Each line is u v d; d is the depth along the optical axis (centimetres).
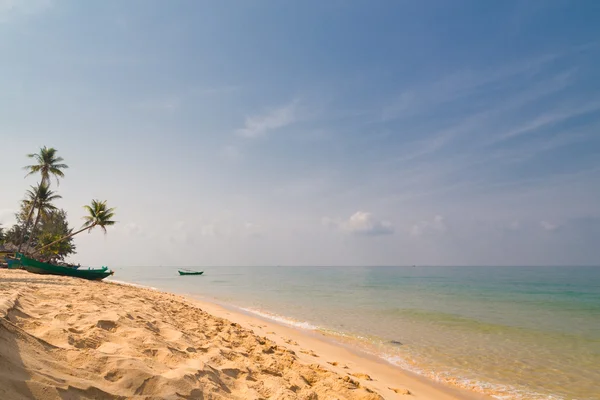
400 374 954
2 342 338
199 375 473
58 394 306
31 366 330
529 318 2322
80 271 2772
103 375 379
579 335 1691
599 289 5547
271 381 548
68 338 481
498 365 1114
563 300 3722
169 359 521
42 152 4159
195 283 5838
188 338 741
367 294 4028
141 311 964
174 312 1228
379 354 1180
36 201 4312
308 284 6172
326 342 1305
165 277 8662
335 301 3050
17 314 572
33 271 2631
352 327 1712
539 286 6300
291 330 1509
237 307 2319
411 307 2697
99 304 918
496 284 6850
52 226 6134
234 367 576
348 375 840
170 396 383
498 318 2245
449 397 802
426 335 1573
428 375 973
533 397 842
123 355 466
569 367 1108
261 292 3978
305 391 561
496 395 847
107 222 3378
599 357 1238
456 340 1487
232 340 902
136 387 376
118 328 636
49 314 654
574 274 13088
